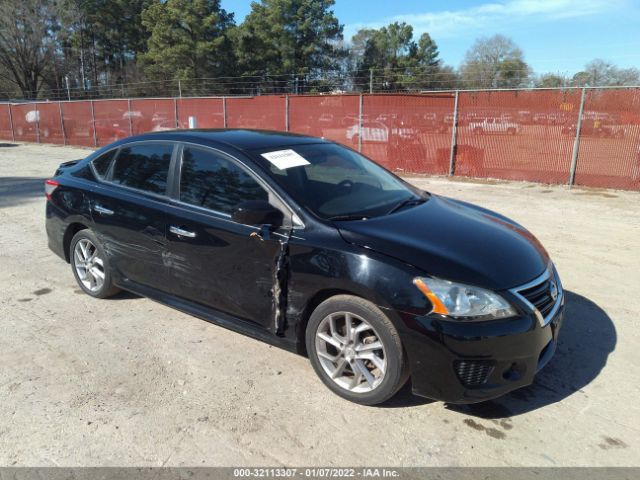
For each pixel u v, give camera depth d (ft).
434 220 11.46
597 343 12.84
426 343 9.09
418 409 10.17
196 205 12.37
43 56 192.13
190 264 12.37
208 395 10.54
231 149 12.21
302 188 11.41
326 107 45.42
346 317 10.09
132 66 204.85
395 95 41.52
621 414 10.04
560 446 9.12
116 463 8.59
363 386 10.21
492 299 9.16
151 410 10.02
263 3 173.47
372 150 43.70
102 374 11.29
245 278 11.39
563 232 23.17
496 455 8.89
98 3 198.70
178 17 159.33
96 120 68.28
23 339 12.89
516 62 167.84
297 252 10.45
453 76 182.39
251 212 10.48
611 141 33.60
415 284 9.20
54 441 9.11
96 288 15.42
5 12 179.93
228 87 166.20
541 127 35.99
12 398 10.37
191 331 13.42
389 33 198.59
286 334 11.05
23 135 81.30
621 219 25.64
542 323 9.60
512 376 9.47
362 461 8.71
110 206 14.15
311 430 9.49
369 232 10.25
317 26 176.96
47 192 16.39
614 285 16.70
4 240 22.09
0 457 8.70
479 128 38.47
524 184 36.47
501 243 10.78
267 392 10.69
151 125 61.46
